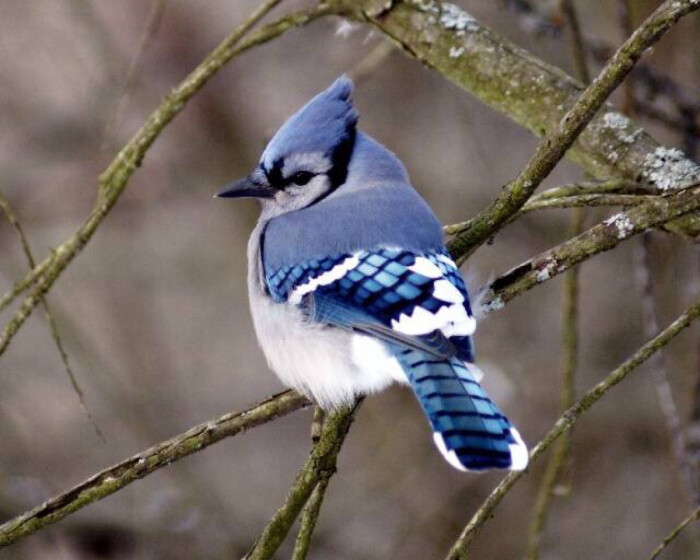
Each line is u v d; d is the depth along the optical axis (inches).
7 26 522.6
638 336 473.1
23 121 522.9
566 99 313.7
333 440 259.0
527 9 416.5
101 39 481.4
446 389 252.4
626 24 373.7
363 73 393.7
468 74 328.2
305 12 339.6
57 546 435.8
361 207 297.4
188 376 519.8
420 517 462.0
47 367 502.9
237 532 459.2
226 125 528.4
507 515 457.1
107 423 492.7
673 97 402.9
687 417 379.6
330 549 460.1
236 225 528.1
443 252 272.5
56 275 295.6
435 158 501.7
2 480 438.6
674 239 432.8
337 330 284.7
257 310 313.9
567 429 251.6
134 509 447.2
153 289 518.6
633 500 455.2
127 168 311.7
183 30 522.6
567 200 260.7
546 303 490.3
